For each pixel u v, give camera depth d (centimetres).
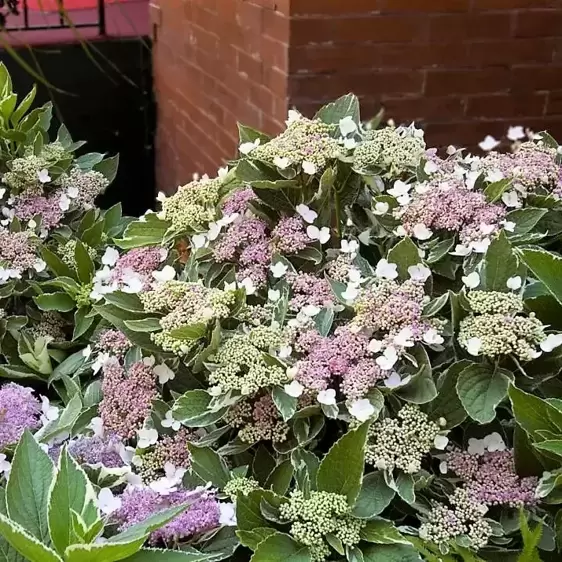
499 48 222
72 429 105
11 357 130
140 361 103
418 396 86
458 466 87
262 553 76
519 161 109
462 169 111
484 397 85
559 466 84
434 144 228
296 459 86
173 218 111
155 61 309
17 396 105
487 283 93
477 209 101
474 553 82
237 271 107
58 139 155
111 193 324
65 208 137
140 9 329
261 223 109
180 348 93
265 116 224
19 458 77
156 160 326
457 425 89
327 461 80
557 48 226
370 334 92
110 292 102
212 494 86
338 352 89
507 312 88
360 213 115
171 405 100
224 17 243
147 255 114
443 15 214
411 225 102
